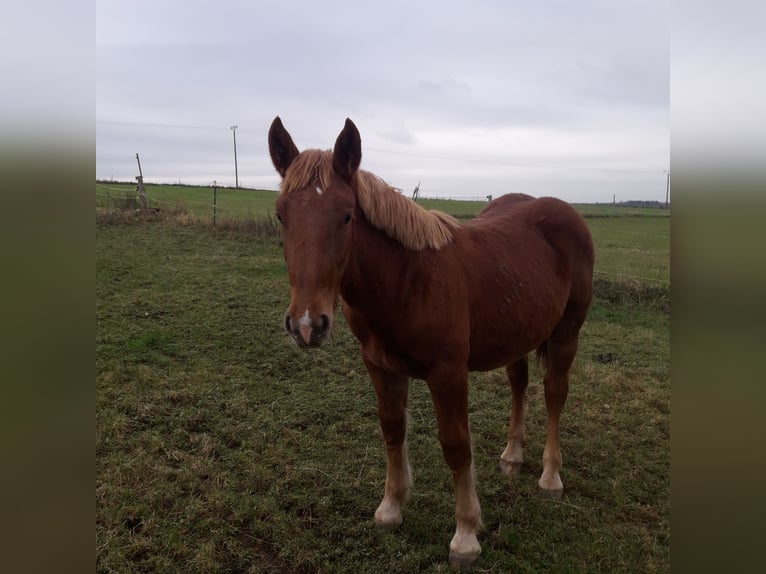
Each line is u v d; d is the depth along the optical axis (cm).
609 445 378
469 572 254
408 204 242
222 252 981
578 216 349
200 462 324
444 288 246
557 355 338
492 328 276
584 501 313
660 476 340
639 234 1673
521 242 310
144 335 532
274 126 232
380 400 275
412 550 265
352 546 267
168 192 2270
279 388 445
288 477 317
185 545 257
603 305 783
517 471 344
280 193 221
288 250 209
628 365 544
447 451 257
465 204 2289
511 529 284
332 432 375
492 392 466
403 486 286
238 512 281
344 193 212
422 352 245
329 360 512
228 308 647
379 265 233
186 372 459
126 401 392
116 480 300
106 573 235
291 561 254
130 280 741
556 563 261
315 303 198
